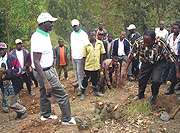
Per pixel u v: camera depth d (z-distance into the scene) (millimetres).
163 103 3902
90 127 3371
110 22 12922
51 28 3297
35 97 5824
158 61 3711
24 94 6035
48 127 3520
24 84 7090
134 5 11508
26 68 5617
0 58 3883
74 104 4988
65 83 6938
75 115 4059
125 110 3844
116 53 6059
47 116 3828
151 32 3305
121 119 3508
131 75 6164
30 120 3977
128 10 11328
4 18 8703
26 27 9477
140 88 4105
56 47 7086
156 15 12352
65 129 3400
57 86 3383
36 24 9883
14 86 3934
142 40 3594
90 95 5520
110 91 5461
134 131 3135
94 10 12570
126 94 5062
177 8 11703
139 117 3529
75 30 5340
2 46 3824
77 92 5766
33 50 3129
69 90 6176
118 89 5539
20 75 4020
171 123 3217
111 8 11781
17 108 4027
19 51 5523
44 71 3291
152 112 3637
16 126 3740
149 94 4488
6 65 3910
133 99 4285
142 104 3965
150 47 3527
